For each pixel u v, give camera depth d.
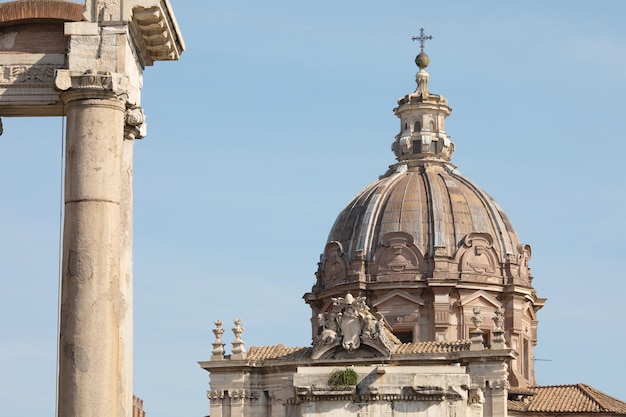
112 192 68.50
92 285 67.31
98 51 69.94
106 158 68.50
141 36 73.00
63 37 72.12
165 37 73.38
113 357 67.44
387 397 176.12
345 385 176.88
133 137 72.69
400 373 176.50
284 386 191.00
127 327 71.06
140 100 74.38
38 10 71.75
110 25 70.25
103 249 67.81
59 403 67.19
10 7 71.75
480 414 184.75
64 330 67.38
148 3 70.44
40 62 71.75
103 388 66.81
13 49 72.25
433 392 174.50
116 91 68.81
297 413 189.50
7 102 71.56
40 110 72.38
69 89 68.75
